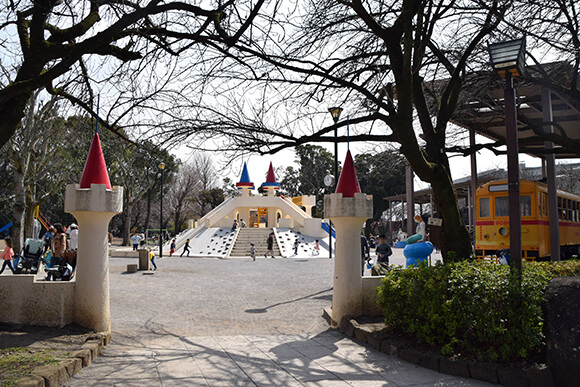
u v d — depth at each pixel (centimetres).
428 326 595
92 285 680
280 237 3559
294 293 1271
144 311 970
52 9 607
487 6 791
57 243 1173
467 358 542
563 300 523
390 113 790
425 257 969
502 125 1576
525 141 934
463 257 834
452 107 914
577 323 495
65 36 637
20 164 1877
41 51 597
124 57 696
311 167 6025
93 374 520
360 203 777
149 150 820
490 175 3023
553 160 1286
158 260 2567
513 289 545
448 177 836
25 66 594
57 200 4184
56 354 539
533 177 3488
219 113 797
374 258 2677
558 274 755
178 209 5003
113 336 727
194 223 4322
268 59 730
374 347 650
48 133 1808
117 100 750
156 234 5950
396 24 662
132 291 1263
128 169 2130
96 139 699
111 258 2648
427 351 582
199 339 718
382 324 734
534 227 1489
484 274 588
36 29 593
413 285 631
